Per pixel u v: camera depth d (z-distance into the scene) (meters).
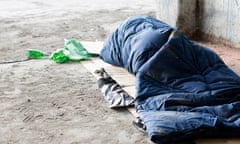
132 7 8.17
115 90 3.50
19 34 5.95
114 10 7.88
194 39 5.56
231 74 3.38
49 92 3.63
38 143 2.74
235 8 4.82
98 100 3.43
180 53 3.41
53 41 5.50
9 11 8.03
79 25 6.52
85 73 4.12
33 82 3.90
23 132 2.90
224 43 5.17
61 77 4.02
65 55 4.53
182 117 2.74
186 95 3.00
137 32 3.84
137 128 2.90
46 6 8.60
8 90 3.71
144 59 3.48
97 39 5.57
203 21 5.46
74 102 3.40
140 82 3.25
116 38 4.07
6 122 3.06
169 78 3.25
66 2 9.15
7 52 4.99
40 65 4.43
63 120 3.07
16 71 4.25
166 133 2.59
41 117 3.13
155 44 3.53
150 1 8.85
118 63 3.98
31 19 7.12
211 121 2.67
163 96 3.04
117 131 2.88
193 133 2.61
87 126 2.97
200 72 3.38
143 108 3.02
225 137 2.66
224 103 2.99
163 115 2.78
